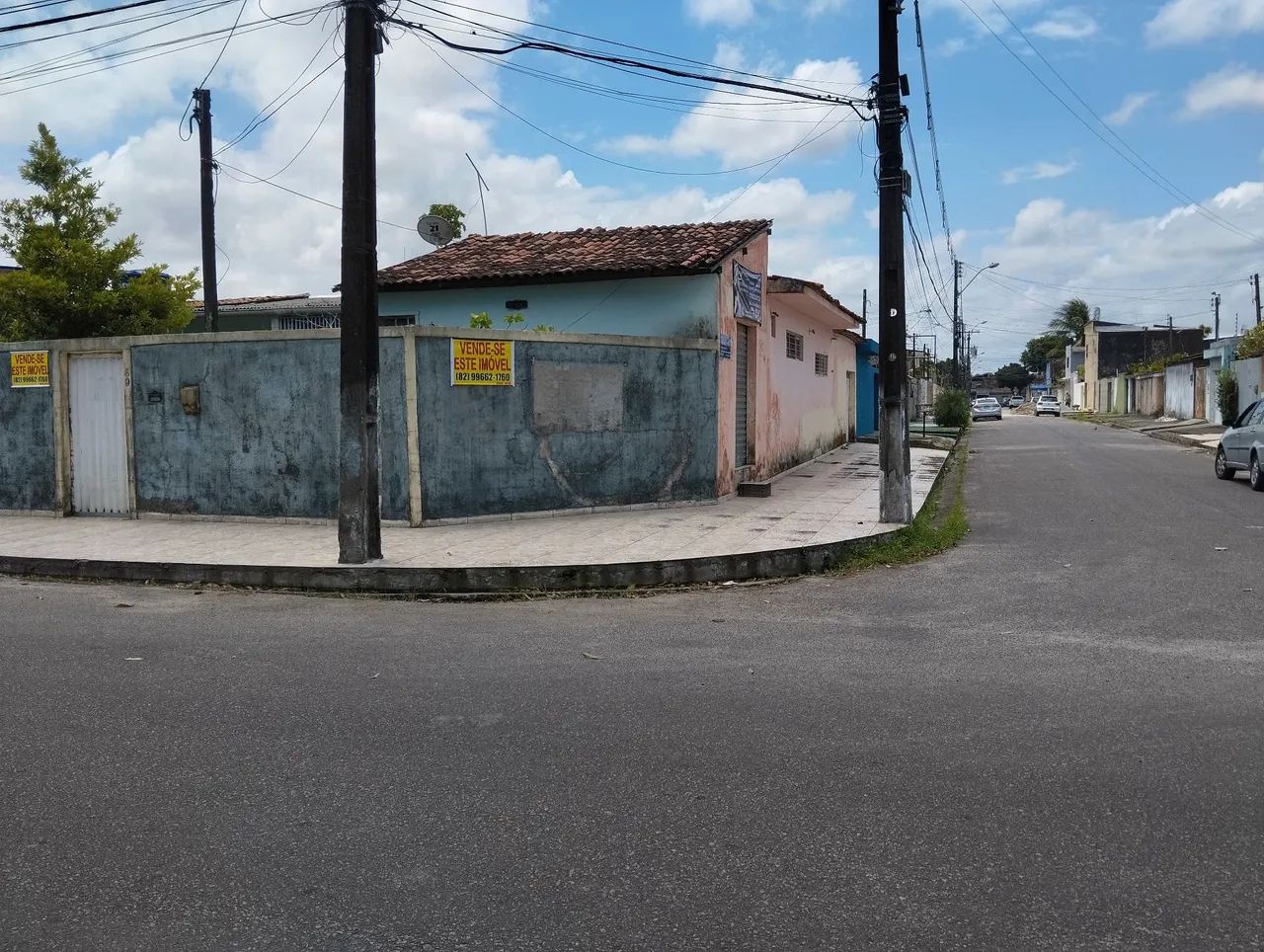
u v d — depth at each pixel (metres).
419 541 10.43
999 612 7.53
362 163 8.82
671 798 3.98
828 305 18.84
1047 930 2.98
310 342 11.73
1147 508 13.73
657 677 5.75
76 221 17.30
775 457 18.06
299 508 11.89
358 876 3.36
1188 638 6.57
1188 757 4.35
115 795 4.04
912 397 47.16
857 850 3.51
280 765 4.36
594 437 12.59
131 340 12.45
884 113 11.55
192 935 2.99
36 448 13.02
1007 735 4.68
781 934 2.97
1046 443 29.67
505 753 4.50
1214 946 2.89
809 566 9.77
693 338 13.64
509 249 16.62
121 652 6.44
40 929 3.03
